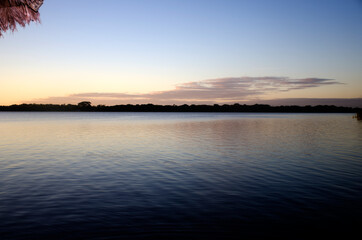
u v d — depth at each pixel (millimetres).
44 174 13203
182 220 7430
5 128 51562
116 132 41281
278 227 6980
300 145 24875
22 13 3146
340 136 33719
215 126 56781
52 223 7184
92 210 8180
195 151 21188
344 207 8422
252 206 8555
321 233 6648
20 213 7914
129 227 6945
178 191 10297
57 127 54938
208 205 8656
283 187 10805
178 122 77562
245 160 17125
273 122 76750
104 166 15242
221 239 6320
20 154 19719
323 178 12312
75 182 11648
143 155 19203
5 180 11977
